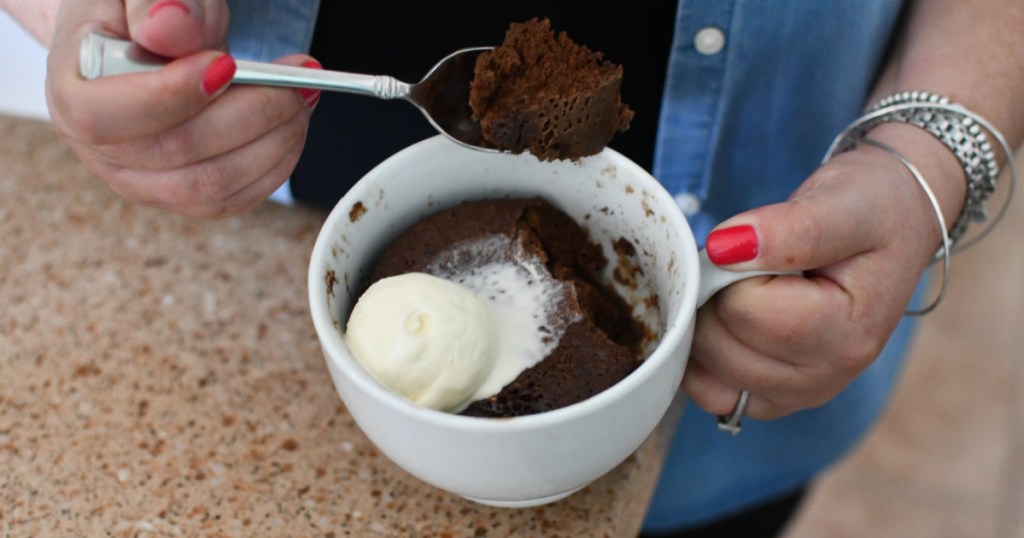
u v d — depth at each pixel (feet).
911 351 3.32
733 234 1.26
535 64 1.30
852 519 3.02
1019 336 3.34
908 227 1.37
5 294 1.59
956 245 1.56
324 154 1.69
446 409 1.26
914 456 3.12
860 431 1.99
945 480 3.07
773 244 1.26
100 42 1.23
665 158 1.64
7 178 1.73
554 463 1.20
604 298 1.43
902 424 3.18
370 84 1.29
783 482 2.02
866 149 1.44
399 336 1.24
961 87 1.49
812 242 1.27
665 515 2.02
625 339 1.41
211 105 1.26
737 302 1.31
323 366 1.53
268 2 1.54
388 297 1.26
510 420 1.16
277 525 1.39
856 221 1.31
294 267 1.64
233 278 1.62
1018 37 1.51
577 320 1.31
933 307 1.48
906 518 3.01
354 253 1.34
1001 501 3.02
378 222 1.36
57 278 1.61
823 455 1.98
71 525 1.38
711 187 1.70
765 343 1.35
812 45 1.55
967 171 1.45
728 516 2.20
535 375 1.29
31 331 1.56
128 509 1.40
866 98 1.68
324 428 1.47
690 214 1.71
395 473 1.43
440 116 1.34
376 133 1.66
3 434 1.46
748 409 1.49
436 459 1.20
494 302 1.33
